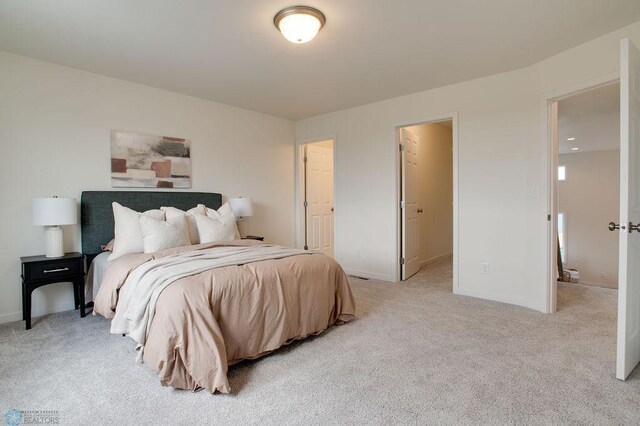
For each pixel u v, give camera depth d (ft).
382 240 14.73
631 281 6.52
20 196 9.83
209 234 11.17
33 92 10.00
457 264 12.44
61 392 6.05
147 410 5.55
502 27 8.30
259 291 7.36
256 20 7.96
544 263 10.27
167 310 6.18
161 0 7.11
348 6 7.41
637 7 7.39
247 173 15.79
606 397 5.83
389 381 6.42
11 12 7.52
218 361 6.08
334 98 14.08
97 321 9.62
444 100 12.60
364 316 10.05
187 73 11.24
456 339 8.31
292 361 7.27
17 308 9.84
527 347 7.81
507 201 11.21
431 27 8.32
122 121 11.77
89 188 11.05
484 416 5.35
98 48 9.36
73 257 9.78
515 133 10.97
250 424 5.22
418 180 16.57
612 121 16.26
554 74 9.88
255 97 13.92
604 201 26.30
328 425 5.19
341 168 16.07
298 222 18.08
